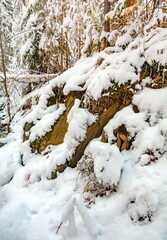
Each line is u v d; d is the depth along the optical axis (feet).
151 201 7.62
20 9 28.86
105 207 8.72
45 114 17.31
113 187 9.13
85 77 15.34
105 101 12.86
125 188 8.75
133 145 10.39
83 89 14.84
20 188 12.32
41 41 25.49
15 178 13.37
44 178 12.23
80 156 12.34
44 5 24.13
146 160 9.33
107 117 12.50
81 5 19.39
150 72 12.04
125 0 14.58
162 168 8.67
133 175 9.07
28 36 26.81
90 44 19.29
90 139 12.51
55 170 12.14
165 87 11.20
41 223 9.05
